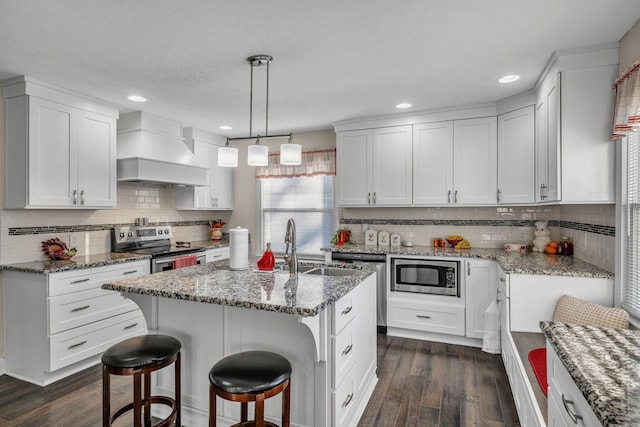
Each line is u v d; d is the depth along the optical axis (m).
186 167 4.16
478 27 2.09
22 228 3.09
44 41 2.24
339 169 4.29
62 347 2.82
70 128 3.14
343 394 1.98
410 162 3.96
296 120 4.19
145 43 2.28
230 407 2.05
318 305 1.62
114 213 3.93
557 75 2.45
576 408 1.02
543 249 3.60
